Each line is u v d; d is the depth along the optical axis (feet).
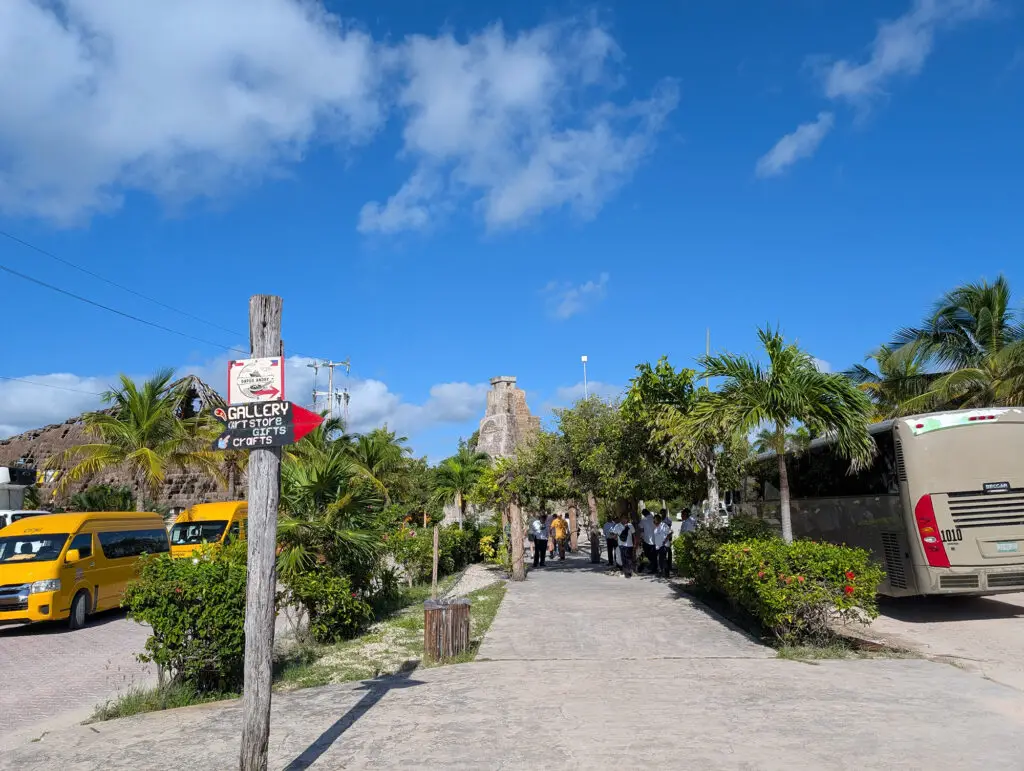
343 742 20.36
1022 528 37.27
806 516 53.06
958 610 43.11
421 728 21.38
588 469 69.15
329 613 38.01
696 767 17.35
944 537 37.35
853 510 45.11
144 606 27.63
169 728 23.06
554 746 19.25
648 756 18.22
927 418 38.68
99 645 43.19
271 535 18.01
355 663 32.55
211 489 108.58
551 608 47.09
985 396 72.18
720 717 21.35
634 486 64.80
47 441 110.83
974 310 78.02
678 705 22.82
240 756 17.40
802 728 20.10
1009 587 37.01
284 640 38.91
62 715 27.48
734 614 41.93
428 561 68.03
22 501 93.40
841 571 31.07
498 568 83.10
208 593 27.63
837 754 17.95
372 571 43.47
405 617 46.34
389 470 117.91
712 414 39.09
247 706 17.47
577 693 24.81
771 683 25.46
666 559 66.85
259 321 18.34
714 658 30.48
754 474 63.98
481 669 29.43
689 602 47.88
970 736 19.15
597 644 34.50
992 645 32.60
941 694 23.49
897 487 39.42
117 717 25.34
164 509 103.65
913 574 38.40
